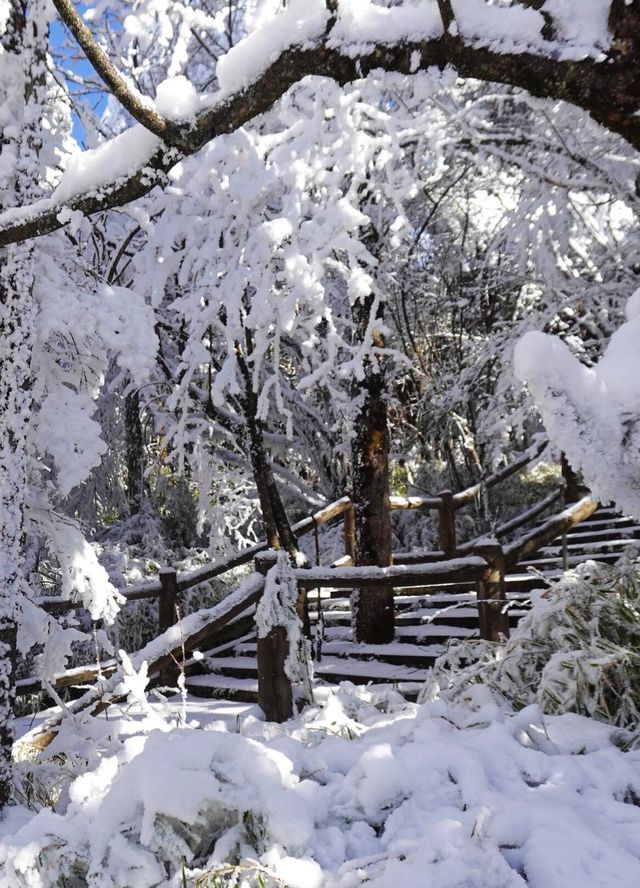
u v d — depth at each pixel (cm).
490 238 970
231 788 186
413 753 211
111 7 587
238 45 283
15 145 331
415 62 280
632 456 249
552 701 297
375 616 707
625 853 167
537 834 171
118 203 305
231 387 589
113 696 412
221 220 550
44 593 818
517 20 266
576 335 890
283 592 473
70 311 346
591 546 813
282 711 462
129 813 187
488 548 532
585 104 274
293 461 1023
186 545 1065
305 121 519
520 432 866
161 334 822
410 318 1009
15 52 332
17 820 293
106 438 1015
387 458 754
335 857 182
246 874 177
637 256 715
